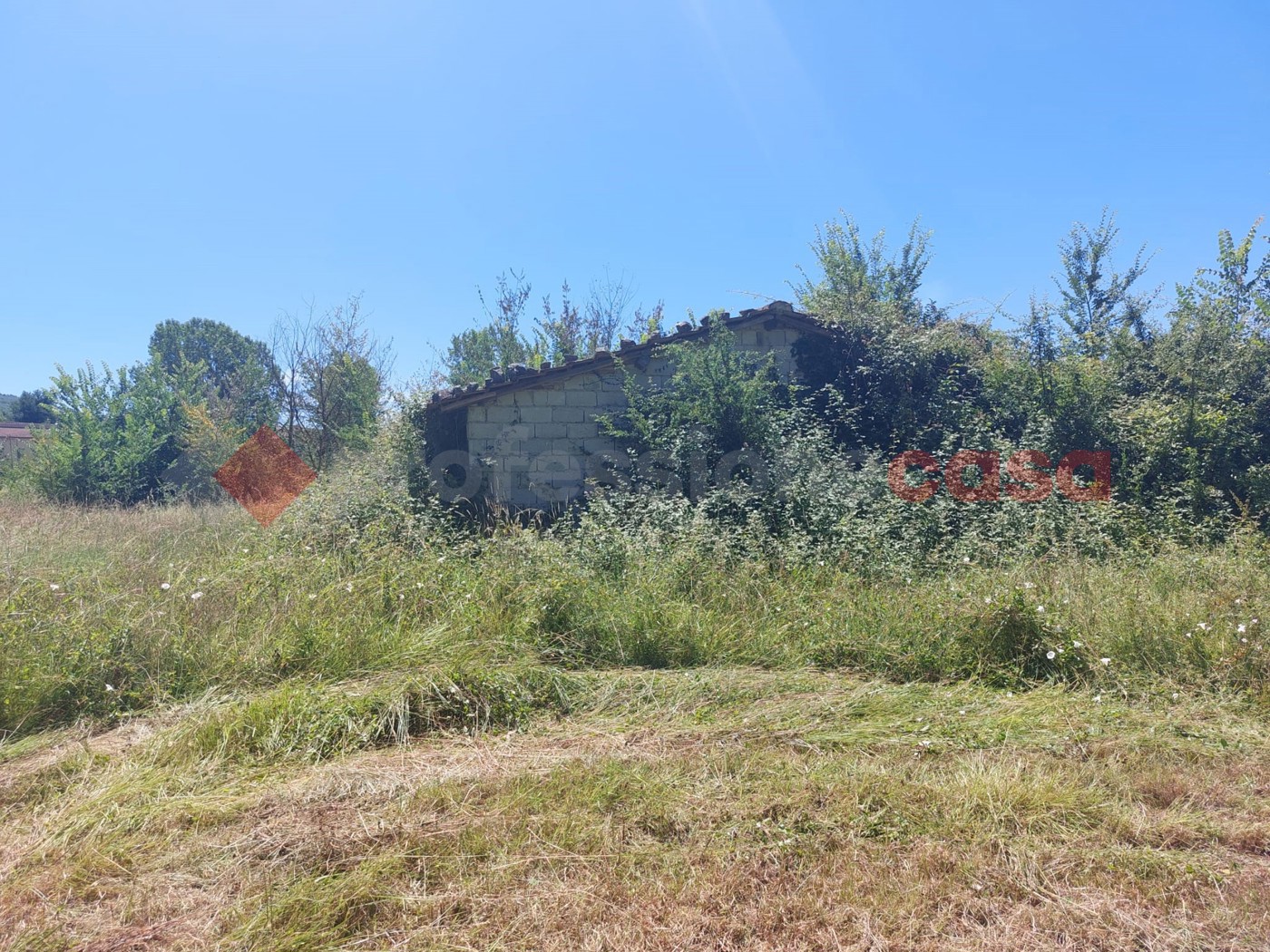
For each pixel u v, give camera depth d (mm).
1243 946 2580
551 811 3385
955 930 2674
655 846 3141
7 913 2791
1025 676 5070
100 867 3035
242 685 4938
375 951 2584
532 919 2713
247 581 6199
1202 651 4996
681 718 4453
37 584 5855
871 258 14766
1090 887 2871
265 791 3596
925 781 3619
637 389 10305
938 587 6180
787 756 3912
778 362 11047
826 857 3059
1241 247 9906
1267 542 7637
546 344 19266
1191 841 3176
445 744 4148
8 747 4160
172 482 18125
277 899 2812
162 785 3635
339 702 4387
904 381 10773
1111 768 3725
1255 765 3799
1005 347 10984
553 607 5773
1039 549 7496
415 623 5844
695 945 2609
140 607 5508
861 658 5387
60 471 16969
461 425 10602
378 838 3176
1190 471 9062
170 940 2658
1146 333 10953
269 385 20766
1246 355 9414
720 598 6227
